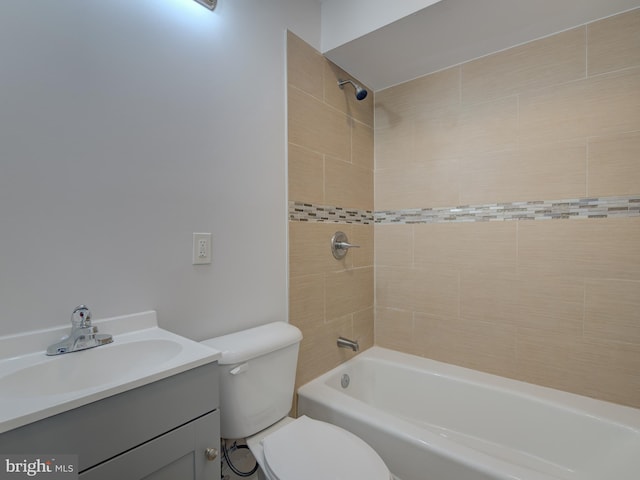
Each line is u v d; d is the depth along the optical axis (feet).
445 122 6.36
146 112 3.64
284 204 5.24
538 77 5.41
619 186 4.80
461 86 6.17
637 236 4.70
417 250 6.73
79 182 3.17
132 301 3.54
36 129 2.92
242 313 4.65
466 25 5.08
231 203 4.50
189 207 4.03
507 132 5.70
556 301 5.30
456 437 5.60
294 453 3.49
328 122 6.05
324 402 4.93
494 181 5.83
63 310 3.08
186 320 4.01
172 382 2.69
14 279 2.83
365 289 7.04
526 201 5.53
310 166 5.67
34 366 2.68
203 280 4.18
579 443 4.66
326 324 6.03
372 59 6.05
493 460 3.61
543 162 5.38
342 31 5.61
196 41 4.10
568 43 5.16
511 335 5.71
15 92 2.81
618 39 4.79
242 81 4.63
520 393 5.22
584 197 5.06
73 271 3.14
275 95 5.09
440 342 6.47
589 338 5.05
